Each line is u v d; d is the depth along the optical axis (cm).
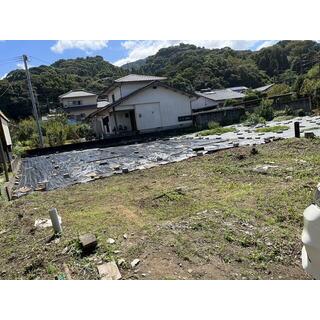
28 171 1127
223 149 960
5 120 1486
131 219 416
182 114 2192
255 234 315
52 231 398
